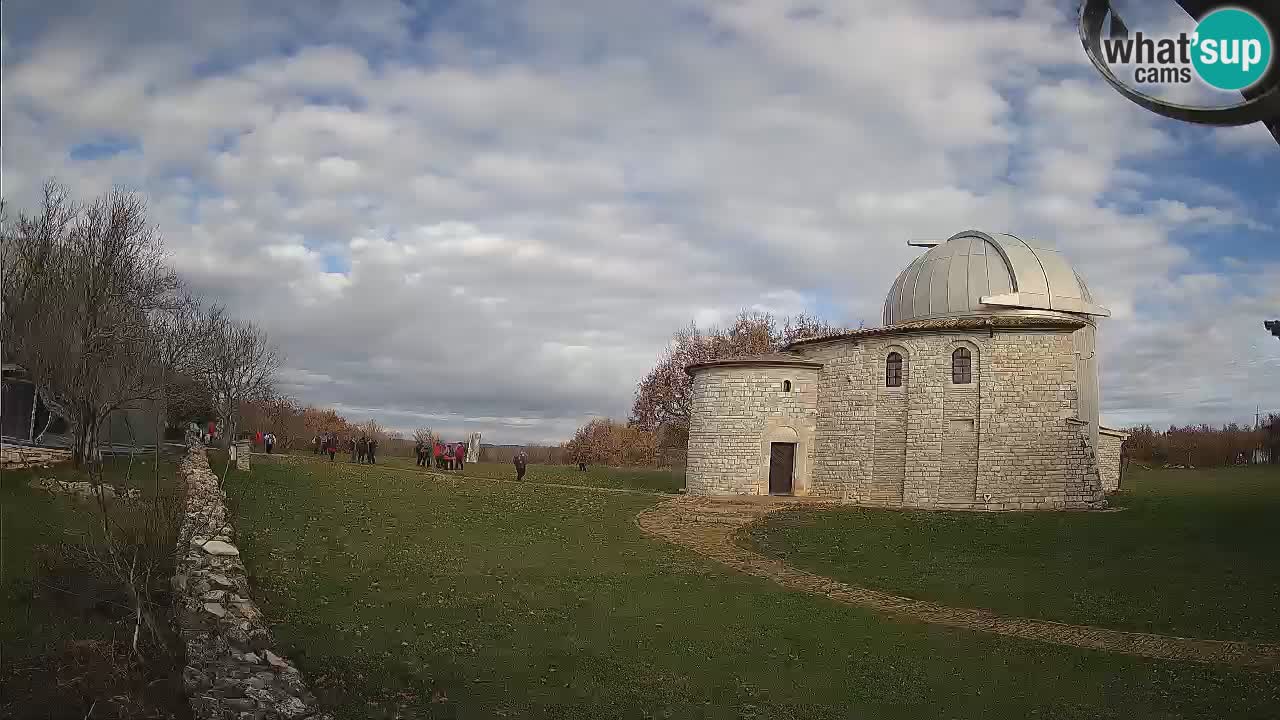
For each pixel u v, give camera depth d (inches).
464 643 520.1
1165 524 1033.5
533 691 446.9
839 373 1467.8
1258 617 647.8
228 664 408.2
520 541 922.1
